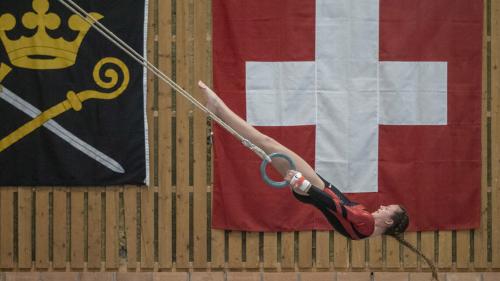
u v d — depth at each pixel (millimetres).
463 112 22203
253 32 21859
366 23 21953
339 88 21938
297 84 21891
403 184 22016
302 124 21906
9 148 21859
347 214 13734
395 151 22062
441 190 22141
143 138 21859
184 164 22062
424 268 22141
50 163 21859
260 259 22141
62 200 22000
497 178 22406
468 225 22203
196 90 22000
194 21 22016
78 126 21844
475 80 22234
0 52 21766
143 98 21812
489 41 22375
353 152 21953
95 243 22062
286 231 21953
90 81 21797
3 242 22047
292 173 13359
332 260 22172
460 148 22203
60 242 22016
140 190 22078
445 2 22109
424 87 22109
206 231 22109
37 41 21750
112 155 21859
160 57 21969
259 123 21859
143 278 21953
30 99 21797
